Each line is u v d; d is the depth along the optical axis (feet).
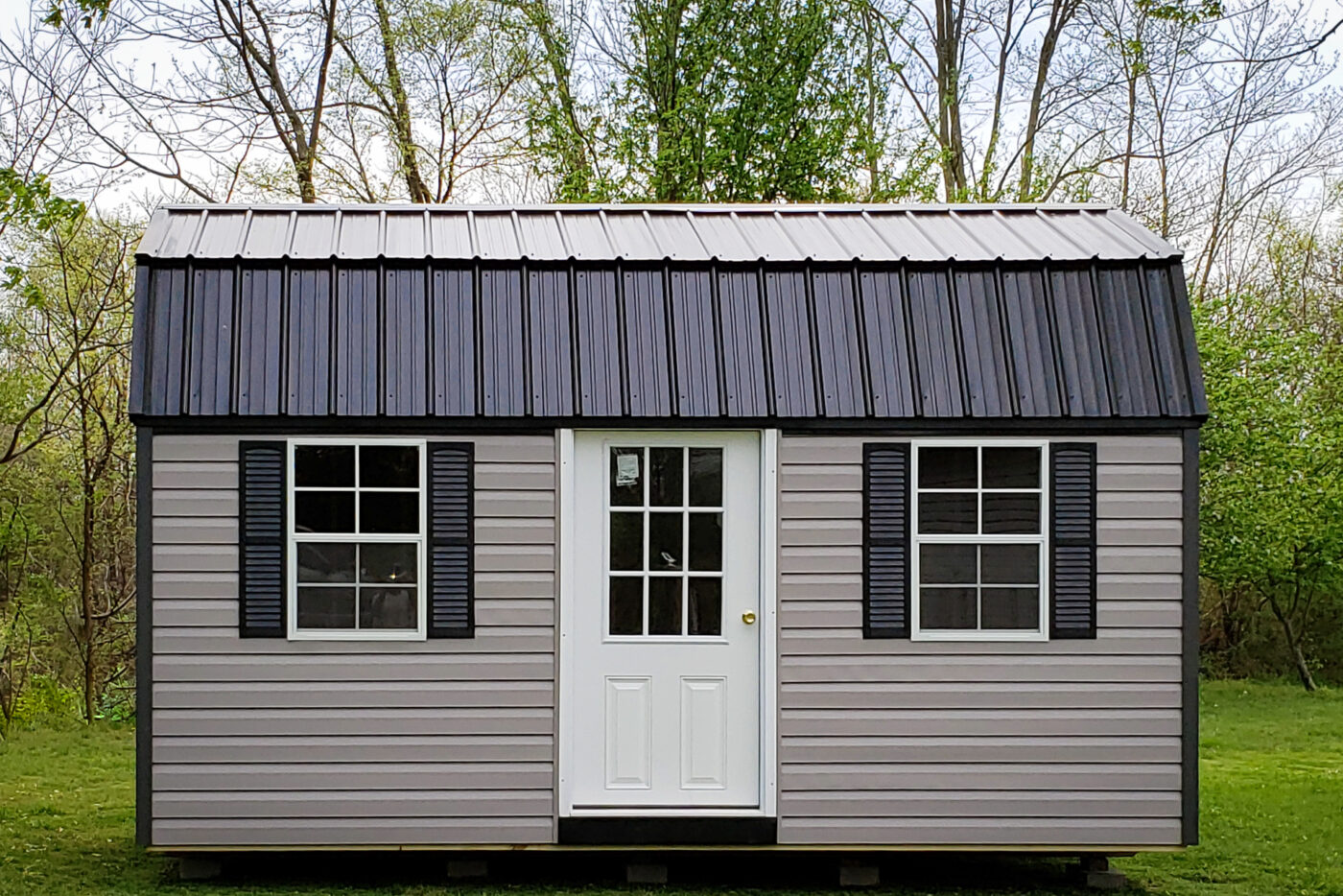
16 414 54.13
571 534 24.52
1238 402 61.82
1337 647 75.72
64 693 55.11
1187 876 27.09
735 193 60.90
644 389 24.50
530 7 65.16
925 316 25.20
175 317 24.39
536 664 24.43
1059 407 24.52
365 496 24.34
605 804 24.62
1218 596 77.97
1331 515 66.08
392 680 24.21
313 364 24.29
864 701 24.58
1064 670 24.66
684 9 61.36
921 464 24.82
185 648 23.94
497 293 25.11
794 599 24.59
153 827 23.80
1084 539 24.61
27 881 24.53
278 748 24.00
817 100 61.72
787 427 24.59
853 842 24.52
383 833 24.11
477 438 24.40
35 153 50.19
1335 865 28.12
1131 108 74.23
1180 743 24.64
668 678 24.79
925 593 24.80
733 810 24.64
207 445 24.03
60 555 61.11
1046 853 24.80
